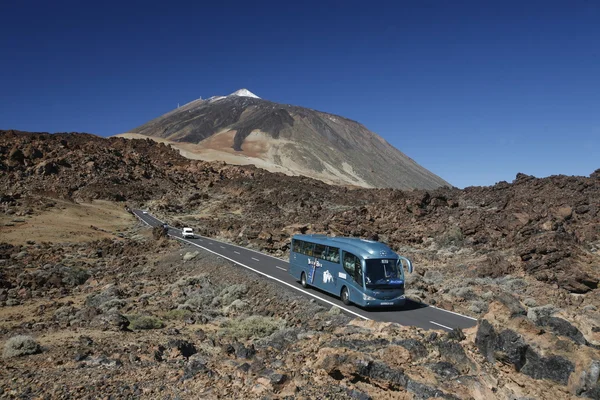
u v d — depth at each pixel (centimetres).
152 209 10981
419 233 5222
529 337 1000
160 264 4409
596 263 3194
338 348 1109
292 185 12300
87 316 2372
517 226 4359
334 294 2475
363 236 5150
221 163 19012
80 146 15600
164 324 2189
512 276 3294
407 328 1421
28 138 15662
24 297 3161
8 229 6384
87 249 5472
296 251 3031
